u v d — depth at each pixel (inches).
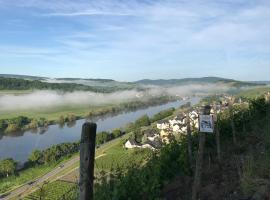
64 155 3959.2
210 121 424.8
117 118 7578.7
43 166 3572.8
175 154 664.4
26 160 3941.9
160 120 5679.1
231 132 780.0
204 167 577.0
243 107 1174.3
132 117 7603.4
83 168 282.5
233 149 643.5
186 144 706.2
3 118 7667.3
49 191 2500.0
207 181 502.9
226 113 1042.1
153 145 3176.7
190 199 477.7
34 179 3085.6
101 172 636.7
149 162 656.4
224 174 503.8
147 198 503.5
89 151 282.2
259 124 765.3
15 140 5270.7
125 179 526.9
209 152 652.7
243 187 414.3
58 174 3154.5
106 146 4141.2
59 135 5644.7
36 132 6038.4
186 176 577.9
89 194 283.7
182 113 5344.5
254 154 522.3
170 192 531.2
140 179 523.8
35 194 2490.2
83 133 282.2
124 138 4507.9
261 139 618.5
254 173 422.0
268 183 394.0
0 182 3149.6
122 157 3171.8
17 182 3080.7
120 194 500.7
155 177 528.7
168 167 601.3
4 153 4311.0
